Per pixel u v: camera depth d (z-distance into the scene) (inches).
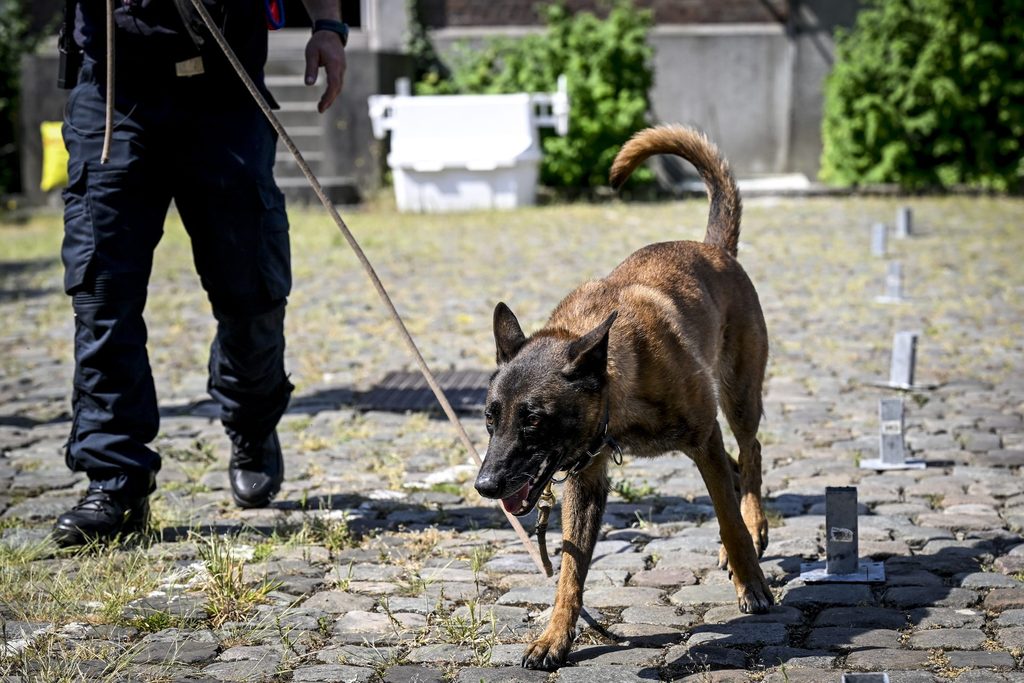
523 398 132.9
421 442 230.8
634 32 628.4
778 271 415.2
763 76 684.7
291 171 625.3
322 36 183.8
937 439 224.2
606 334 133.6
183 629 143.1
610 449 142.4
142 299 173.9
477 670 131.6
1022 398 253.6
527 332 320.2
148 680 128.6
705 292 163.6
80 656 133.3
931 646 133.6
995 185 618.5
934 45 602.5
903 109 622.2
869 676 119.8
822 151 684.7
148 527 179.5
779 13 682.2
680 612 148.6
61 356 315.0
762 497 194.1
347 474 211.2
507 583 158.6
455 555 169.6
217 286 177.0
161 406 263.3
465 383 277.7
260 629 142.9
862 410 248.1
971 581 153.6
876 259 436.1
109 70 160.9
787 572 160.9
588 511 142.1
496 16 693.9
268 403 188.9
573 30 634.2
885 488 195.9
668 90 689.6
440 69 693.3
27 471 213.5
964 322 331.3
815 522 181.0
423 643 139.3
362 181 628.7
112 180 169.2
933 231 504.7
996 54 597.6
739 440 174.4
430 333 331.3
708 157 191.2
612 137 629.6
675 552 169.8
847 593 151.1
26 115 636.7
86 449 171.9
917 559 162.7
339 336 330.6
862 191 625.3
